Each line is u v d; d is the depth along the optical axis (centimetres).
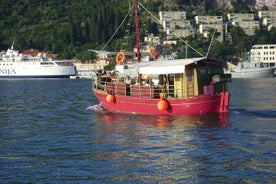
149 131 6003
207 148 4962
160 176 4075
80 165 4438
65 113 8225
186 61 7162
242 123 6425
